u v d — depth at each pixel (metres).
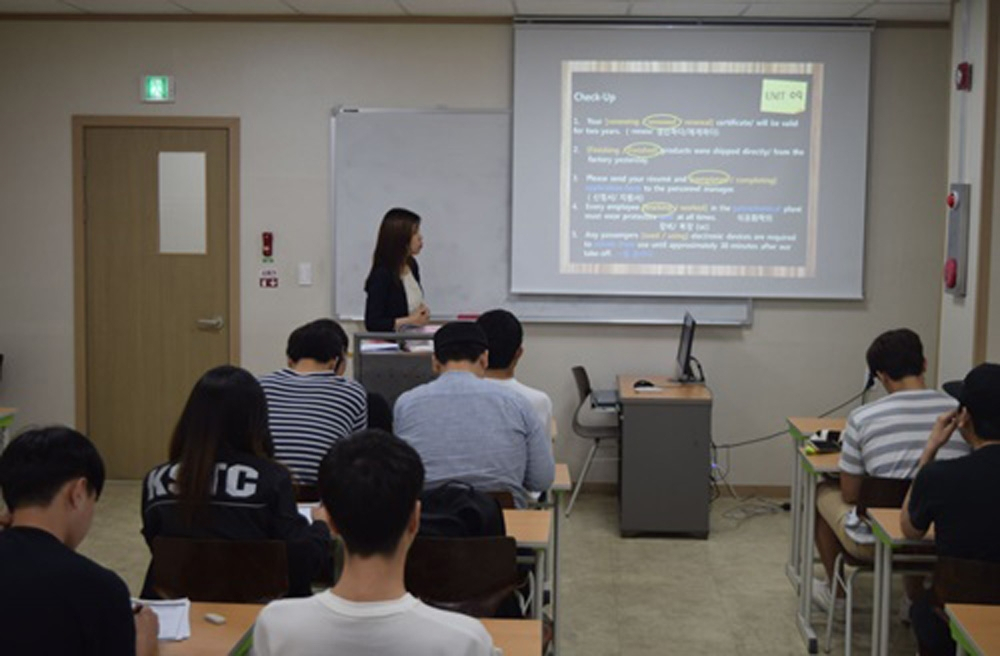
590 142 6.40
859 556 3.85
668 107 6.37
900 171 6.37
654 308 6.49
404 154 6.47
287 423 3.29
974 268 5.07
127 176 6.58
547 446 3.33
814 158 6.35
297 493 3.23
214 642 2.23
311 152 6.51
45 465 1.82
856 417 3.80
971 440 3.11
